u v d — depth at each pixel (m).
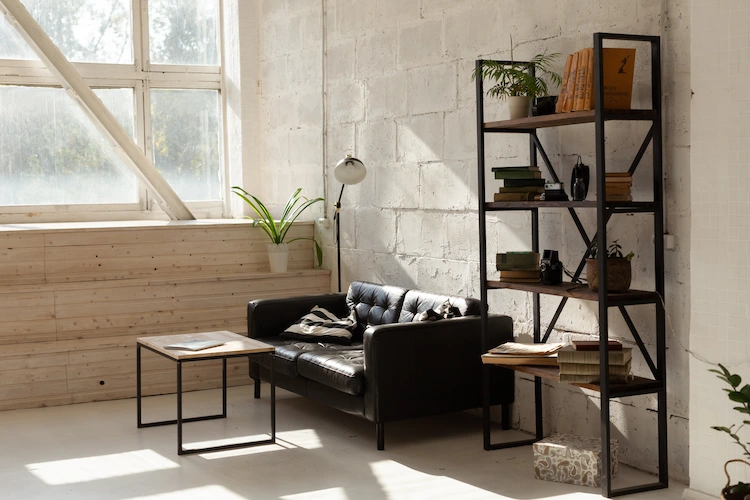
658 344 3.98
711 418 3.71
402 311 5.47
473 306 4.95
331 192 6.89
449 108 5.45
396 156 6.01
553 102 4.32
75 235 6.25
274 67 7.73
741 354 3.57
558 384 4.75
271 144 7.87
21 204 7.56
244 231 6.91
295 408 5.69
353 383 4.64
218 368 6.34
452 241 5.49
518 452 4.61
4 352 5.71
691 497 3.79
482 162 4.52
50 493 4.05
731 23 3.54
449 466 4.37
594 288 4.00
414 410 4.66
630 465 4.32
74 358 5.89
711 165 3.66
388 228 6.14
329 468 4.37
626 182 3.95
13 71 7.48
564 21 4.59
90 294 6.12
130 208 7.96
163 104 8.13
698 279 3.74
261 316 5.80
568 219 4.62
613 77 3.90
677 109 3.96
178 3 8.16
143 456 4.63
